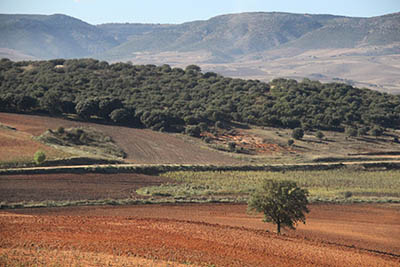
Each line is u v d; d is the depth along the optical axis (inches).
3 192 3307.1
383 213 3449.8
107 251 1768.0
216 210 3277.6
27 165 4141.2
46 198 3265.3
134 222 2460.6
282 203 2568.9
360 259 2074.3
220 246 2018.9
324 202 3740.2
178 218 2915.8
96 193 3545.8
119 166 4399.6
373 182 4697.3
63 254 1674.5
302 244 2273.6
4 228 2081.7
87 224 2310.5
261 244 2148.1
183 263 1689.2
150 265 1619.1
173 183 4163.4
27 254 1647.4
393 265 2037.4
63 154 4608.8
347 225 3051.2
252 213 3238.2
